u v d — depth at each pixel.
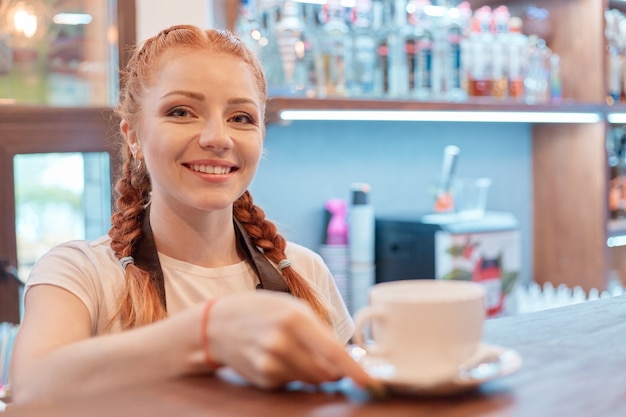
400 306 0.65
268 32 2.22
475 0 2.92
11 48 2.01
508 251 2.59
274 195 2.52
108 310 1.27
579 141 3.01
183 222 1.33
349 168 2.69
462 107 2.44
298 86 2.25
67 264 1.28
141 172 1.40
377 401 0.61
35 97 2.04
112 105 2.08
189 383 0.67
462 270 2.45
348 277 2.51
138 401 0.61
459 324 0.65
